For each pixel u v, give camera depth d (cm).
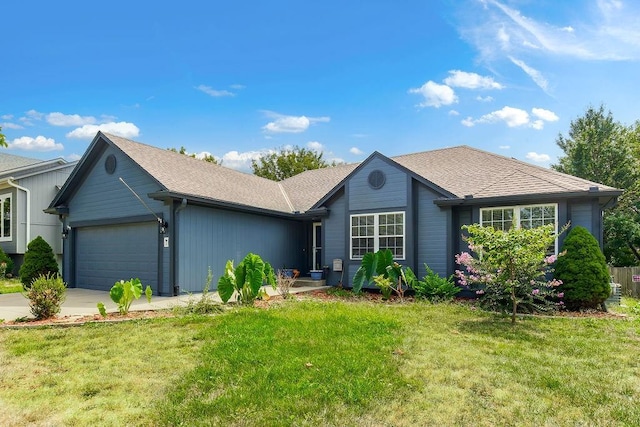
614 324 737
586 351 568
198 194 1138
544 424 355
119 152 1242
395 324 694
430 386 433
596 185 1005
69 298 1100
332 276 1333
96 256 1325
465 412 375
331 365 482
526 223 1037
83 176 1350
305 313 778
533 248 758
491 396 411
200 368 479
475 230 796
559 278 905
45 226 1780
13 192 1712
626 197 2202
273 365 485
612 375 472
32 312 766
